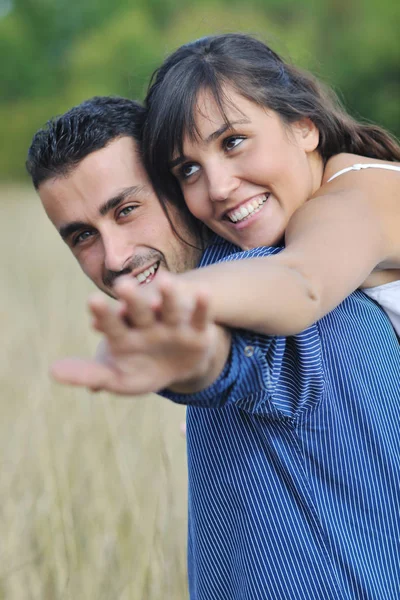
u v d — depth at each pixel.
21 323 7.19
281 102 2.51
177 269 2.65
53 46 39.78
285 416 2.16
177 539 3.99
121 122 2.62
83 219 2.60
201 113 2.39
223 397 1.82
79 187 2.57
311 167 2.67
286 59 3.01
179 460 4.57
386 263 2.28
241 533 2.27
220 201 2.43
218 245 2.60
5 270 10.38
